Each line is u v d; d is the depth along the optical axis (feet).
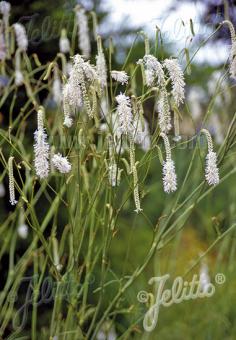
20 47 6.00
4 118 8.84
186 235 9.96
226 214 9.24
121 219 10.78
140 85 8.00
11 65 7.74
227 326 7.80
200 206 10.16
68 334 5.13
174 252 7.26
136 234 10.80
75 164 5.15
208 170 4.18
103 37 9.29
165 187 4.04
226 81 6.61
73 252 4.80
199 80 9.00
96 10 9.54
